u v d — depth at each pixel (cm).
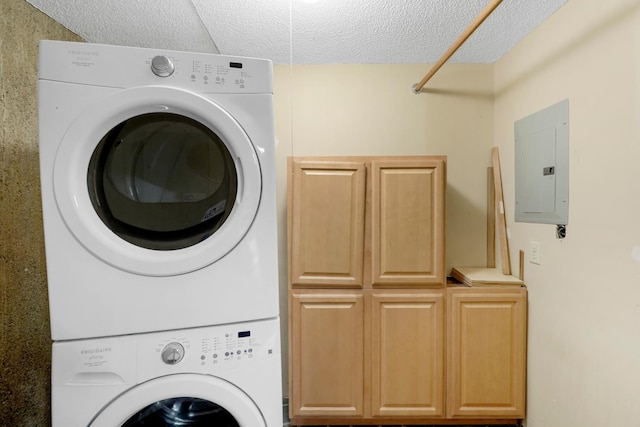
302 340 161
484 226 193
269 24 150
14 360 118
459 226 194
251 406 84
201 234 89
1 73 115
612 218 109
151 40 161
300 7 137
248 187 85
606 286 112
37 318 127
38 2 126
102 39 157
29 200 124
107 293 79
